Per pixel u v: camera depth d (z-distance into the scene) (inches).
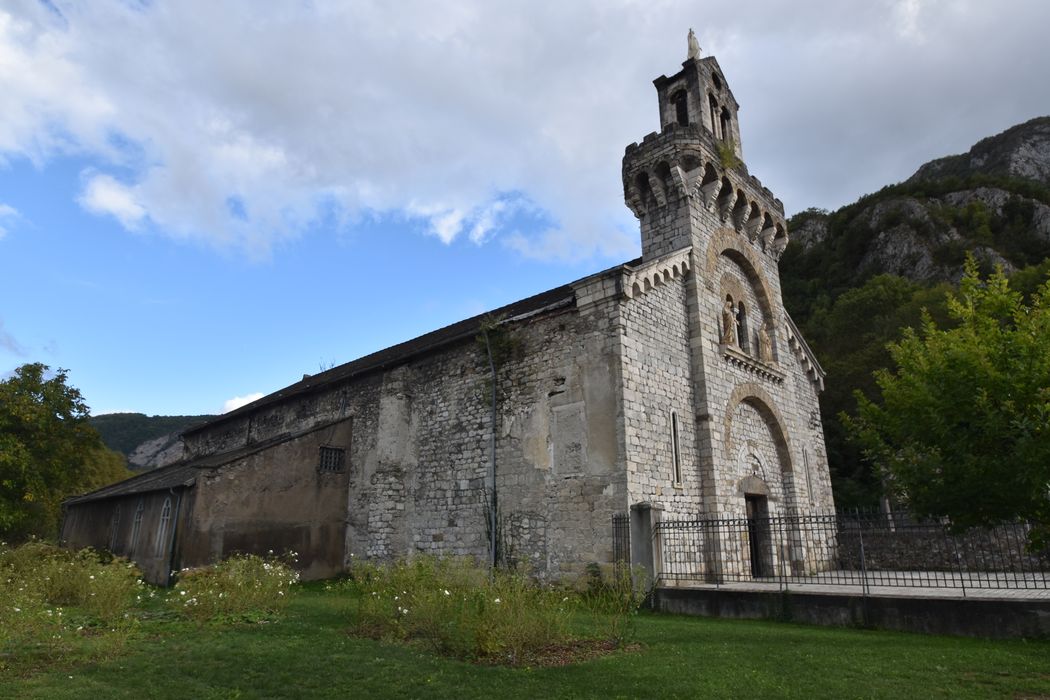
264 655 352.8
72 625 432.8
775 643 392.2
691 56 954.1
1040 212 2450.8
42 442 1224.8
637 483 634.2
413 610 405.7
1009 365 368.5
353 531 882.1
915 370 438.0
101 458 2135.8
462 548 743.7
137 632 418.9
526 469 709.9
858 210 2891.2
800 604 491.5
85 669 323.6
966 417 369.1
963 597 427.5
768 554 812.6
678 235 809.5
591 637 399.9
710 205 849.5
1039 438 333.7
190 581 567.8
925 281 2320.4
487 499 737.0
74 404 1283.2
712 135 877.2
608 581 603.2
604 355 673.0
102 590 479.8
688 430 727.1
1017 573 709.3
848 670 316.2
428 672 313.4
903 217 2598.4
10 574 586.9
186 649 370.9
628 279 680.4
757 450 845.8
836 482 1389.0
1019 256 2306.8
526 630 358.0
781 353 947.3
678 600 550.3
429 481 807.1
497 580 441.4
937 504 376.2
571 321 711.1
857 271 2598.4
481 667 324.5
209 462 927.0
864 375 1505.9
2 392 1192.8
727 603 524.4
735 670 315.9
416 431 844.6
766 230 985.5
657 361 707.4
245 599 511.2
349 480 919.7
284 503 858.1
